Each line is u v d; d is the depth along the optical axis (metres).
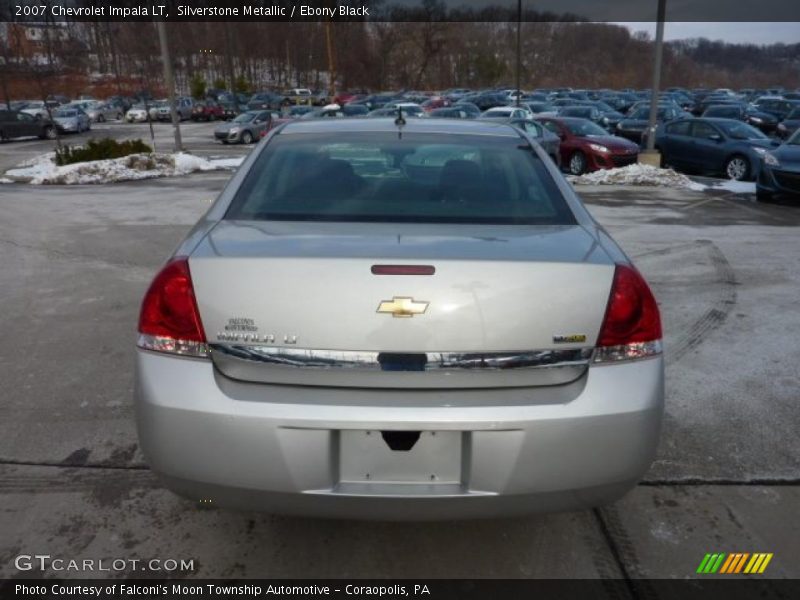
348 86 76.25
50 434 3.40
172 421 2.06
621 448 2.09
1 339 4.75
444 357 2.02
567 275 2.07
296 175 2.81
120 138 33.50
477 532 2.68
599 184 14.42
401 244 2.20
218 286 2.07
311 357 2.03
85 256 7.37
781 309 5.46
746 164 15.29
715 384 4.02
